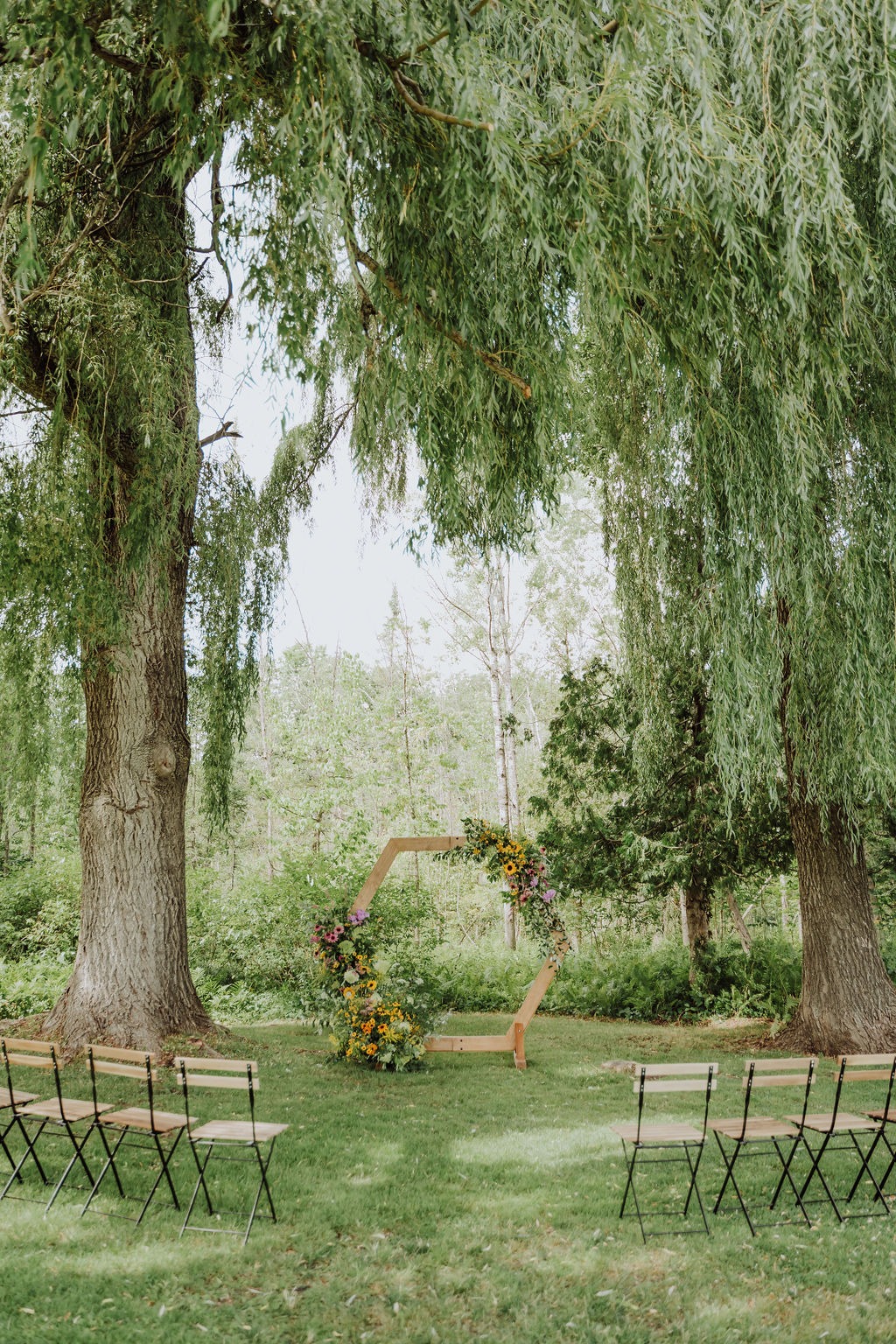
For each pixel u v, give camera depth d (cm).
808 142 448
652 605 862
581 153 424
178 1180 482
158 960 817
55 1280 350
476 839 956
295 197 384
